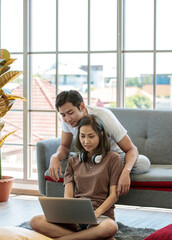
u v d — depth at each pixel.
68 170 3.04
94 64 4.38
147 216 3.70
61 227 2.65
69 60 4.48
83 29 4.42
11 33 4.68
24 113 4.61
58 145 3.66
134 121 3.75
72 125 3.05
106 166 2.89
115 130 3.08
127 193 3.03
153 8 4.17
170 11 4.12
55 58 4.52
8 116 4.69
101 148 2.93
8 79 4.01
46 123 4.58
